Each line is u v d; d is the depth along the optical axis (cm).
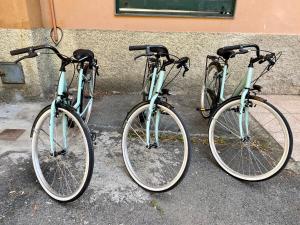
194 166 254
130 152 271
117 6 385
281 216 199
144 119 246
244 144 270
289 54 410
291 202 213
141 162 257
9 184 224
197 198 215
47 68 399
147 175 240
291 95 436
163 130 307
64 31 395
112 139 296
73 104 247
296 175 243
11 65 369
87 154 190
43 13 385
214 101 296
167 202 211
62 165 249
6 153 264
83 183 192
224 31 399
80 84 255
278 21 393
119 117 348
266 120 340
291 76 424
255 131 314
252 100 224
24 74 374
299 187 229
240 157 270
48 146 273
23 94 387
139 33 398
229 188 227
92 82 301
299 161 262
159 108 211
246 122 240
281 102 407
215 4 388
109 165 251
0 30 351
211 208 206
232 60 415
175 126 316
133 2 387
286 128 212
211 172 246
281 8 385
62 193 214
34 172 240
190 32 397
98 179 232
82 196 213
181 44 404
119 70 420
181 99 413
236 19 392
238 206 208
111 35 398
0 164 248
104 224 190
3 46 359
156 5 389
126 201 210
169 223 192
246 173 246
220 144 290
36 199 210
